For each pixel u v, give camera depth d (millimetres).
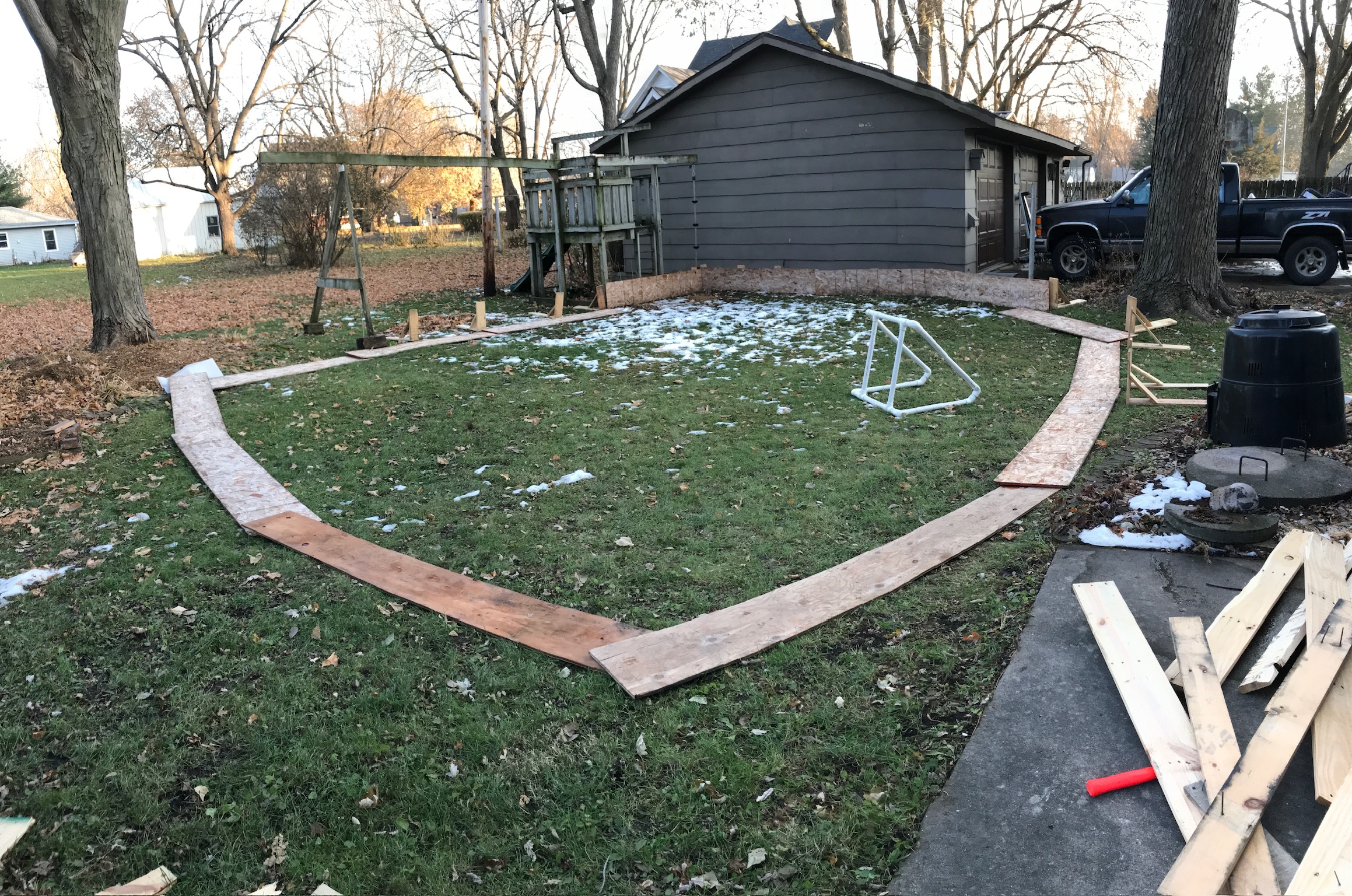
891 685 3262
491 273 15977
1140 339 9648
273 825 2691
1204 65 10438
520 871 2477
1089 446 5895
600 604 4008
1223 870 2133
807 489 5367
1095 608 3568
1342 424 5527
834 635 3629
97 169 11016
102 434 7262
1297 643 3090
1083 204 14258
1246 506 4164
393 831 2652
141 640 3826
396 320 13344
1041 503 4953
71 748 3092
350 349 10914
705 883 2387
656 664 3398
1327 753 2518
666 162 14875
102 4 10617
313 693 3365
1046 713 3014
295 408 7836
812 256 15773
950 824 2549
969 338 10219
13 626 3979
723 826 2602
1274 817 2420
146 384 9281
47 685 3486
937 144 13969
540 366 9336
